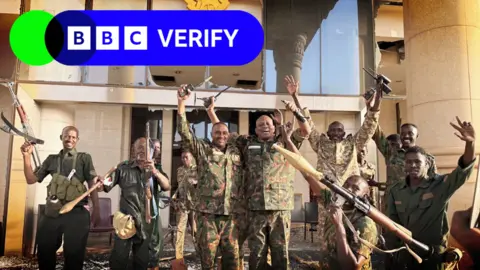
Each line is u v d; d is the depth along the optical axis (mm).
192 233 5609
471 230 3996
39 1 6914
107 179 4133
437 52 5348
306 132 3996
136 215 4055
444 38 5320
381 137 4863
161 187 4262
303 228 8797
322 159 4457
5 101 6551
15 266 5492
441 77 5297
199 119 10086
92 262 5672
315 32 7613
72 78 7047
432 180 3318
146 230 4121
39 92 6797
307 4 7652
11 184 6309
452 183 3135
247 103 7434
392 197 3500
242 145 4062
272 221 3738
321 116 7652
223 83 7758
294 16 7629
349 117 7629
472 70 5234
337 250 2670
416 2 5602
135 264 4078
